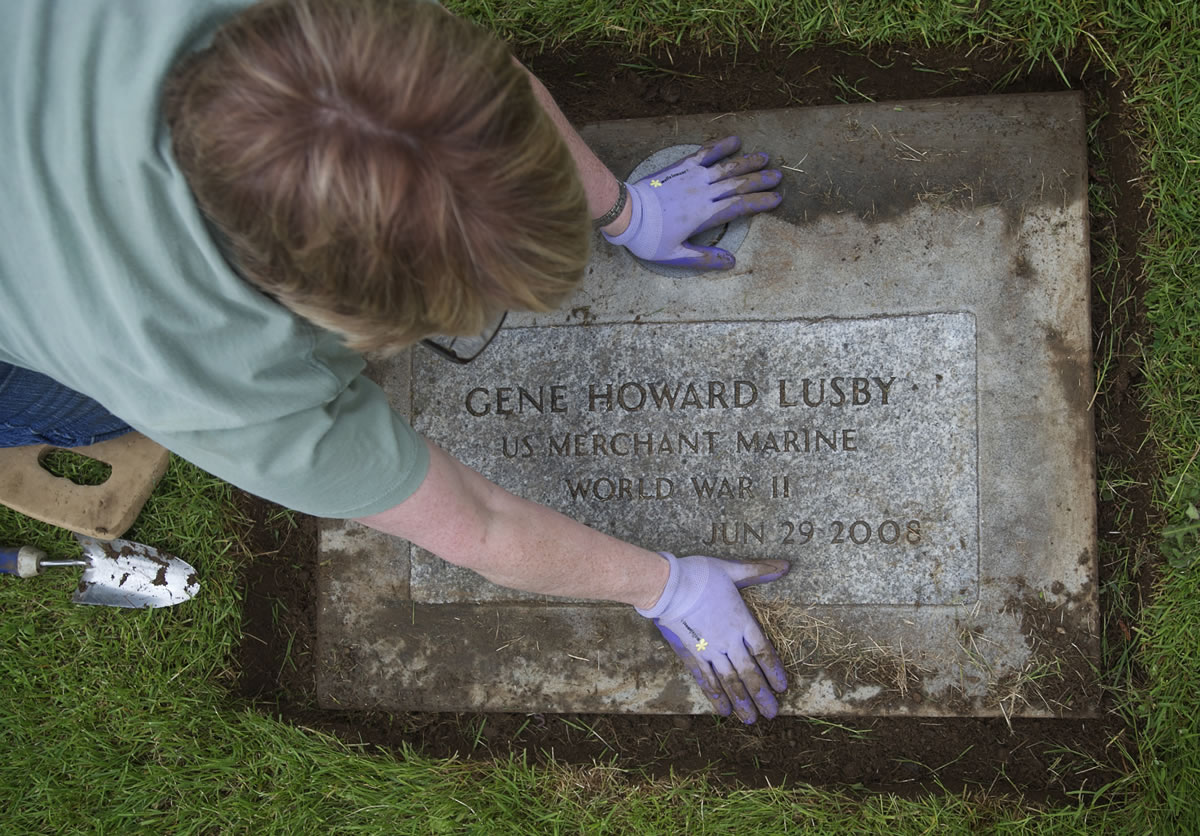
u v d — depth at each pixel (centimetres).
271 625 257
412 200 89
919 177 234
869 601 231
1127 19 233
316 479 128
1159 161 233
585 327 240
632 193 222
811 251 235
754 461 234
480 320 105
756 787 237
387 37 89
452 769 243
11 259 111
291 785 245
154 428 121
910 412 230
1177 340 232
